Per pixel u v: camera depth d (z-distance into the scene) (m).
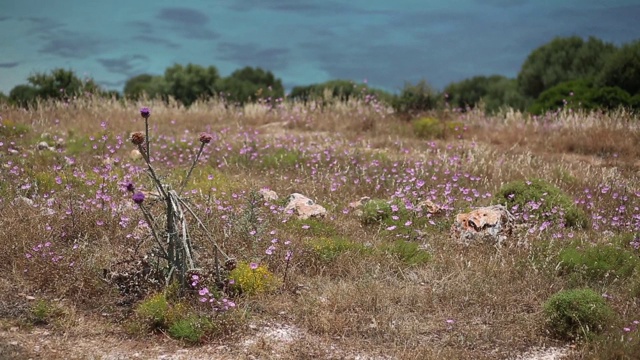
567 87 19.83
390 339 5.60
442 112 18.06
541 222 8.52
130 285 6.07
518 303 6.29
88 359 5.05
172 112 17.95
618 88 19.00
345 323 5.73
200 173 10.45
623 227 8.61
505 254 7.37
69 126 14.38
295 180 10.36
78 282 6.04
